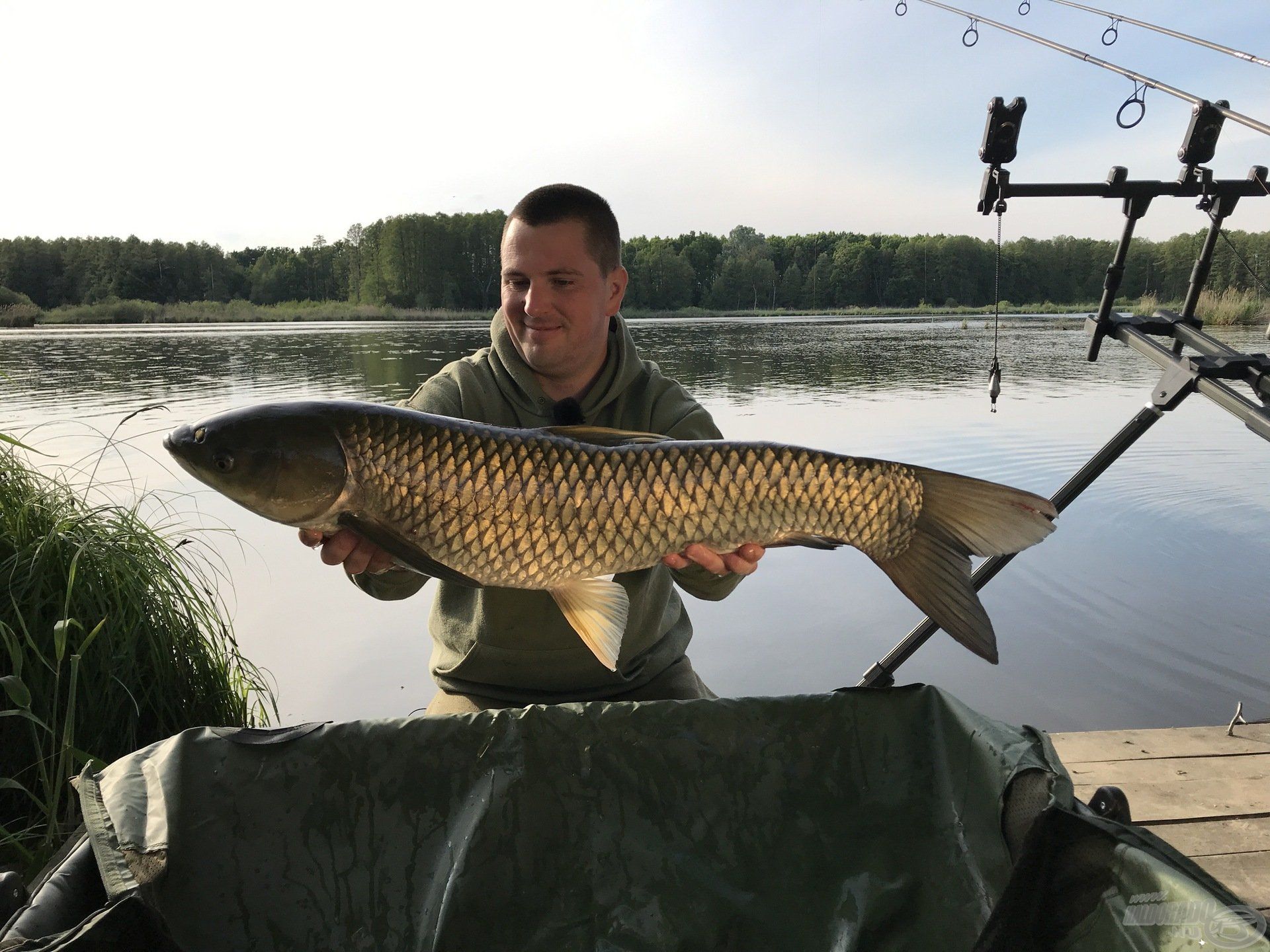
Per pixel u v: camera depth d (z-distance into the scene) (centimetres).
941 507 209
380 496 194
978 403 1231
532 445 198
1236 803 280
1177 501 711
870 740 204
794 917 197
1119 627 487
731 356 2084
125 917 146
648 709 203
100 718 306
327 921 186
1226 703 407
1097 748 323
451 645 258
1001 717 396
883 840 199
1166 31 323
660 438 206
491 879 192
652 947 193
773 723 205
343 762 191
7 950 138
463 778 195
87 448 818
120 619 312
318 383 1346
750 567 214
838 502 206
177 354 2016
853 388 1421
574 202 243
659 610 262
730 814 202
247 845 184
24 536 324
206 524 650
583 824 198
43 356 1925
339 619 510
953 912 189
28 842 278
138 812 175
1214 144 277
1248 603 514
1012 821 183
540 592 244
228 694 349
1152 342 284
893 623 512
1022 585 549
